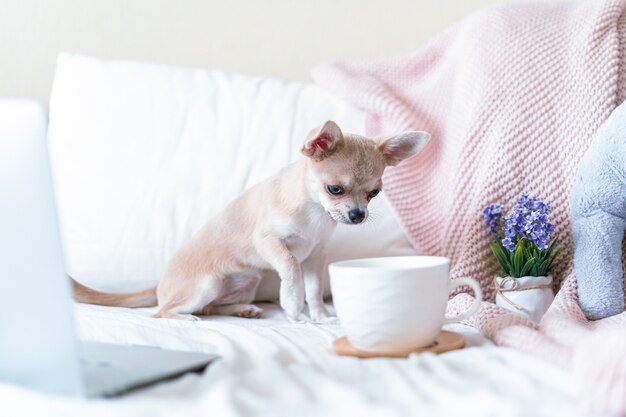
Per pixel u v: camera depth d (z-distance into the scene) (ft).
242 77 7.11
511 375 3.01
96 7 7.77
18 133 2.79
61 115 6.69
